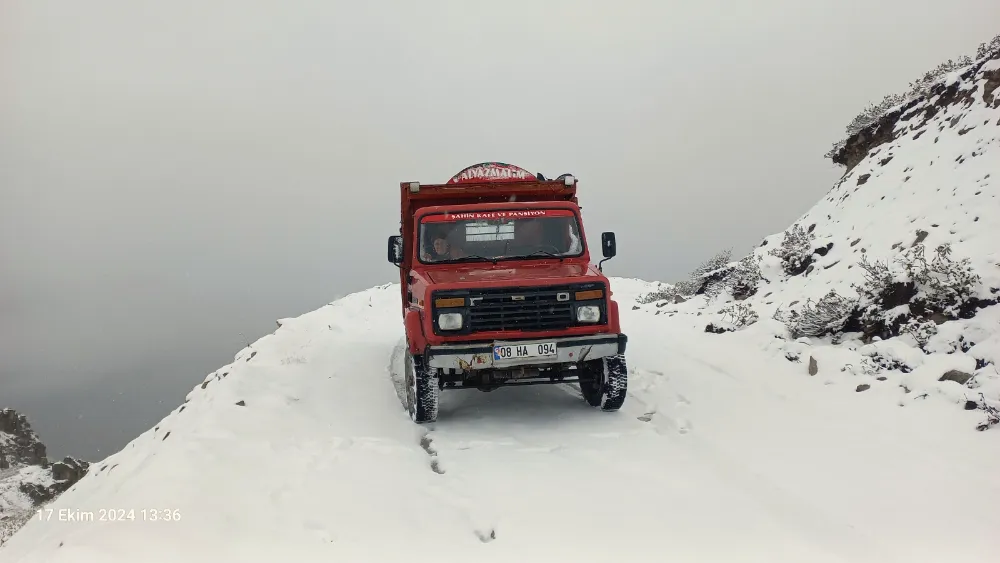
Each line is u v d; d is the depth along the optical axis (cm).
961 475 498
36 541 625
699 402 768
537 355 681
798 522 458
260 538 459
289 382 923
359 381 944
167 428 909
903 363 711
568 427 714
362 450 656
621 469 580
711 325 1083
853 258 995
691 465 581
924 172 1041
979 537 414
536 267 795
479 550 444
